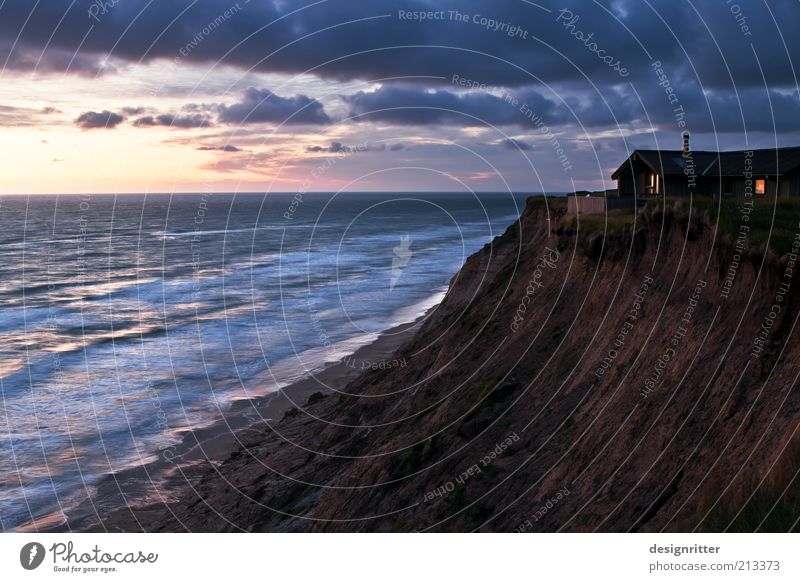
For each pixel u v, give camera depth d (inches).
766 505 450.0
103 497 1045.2
